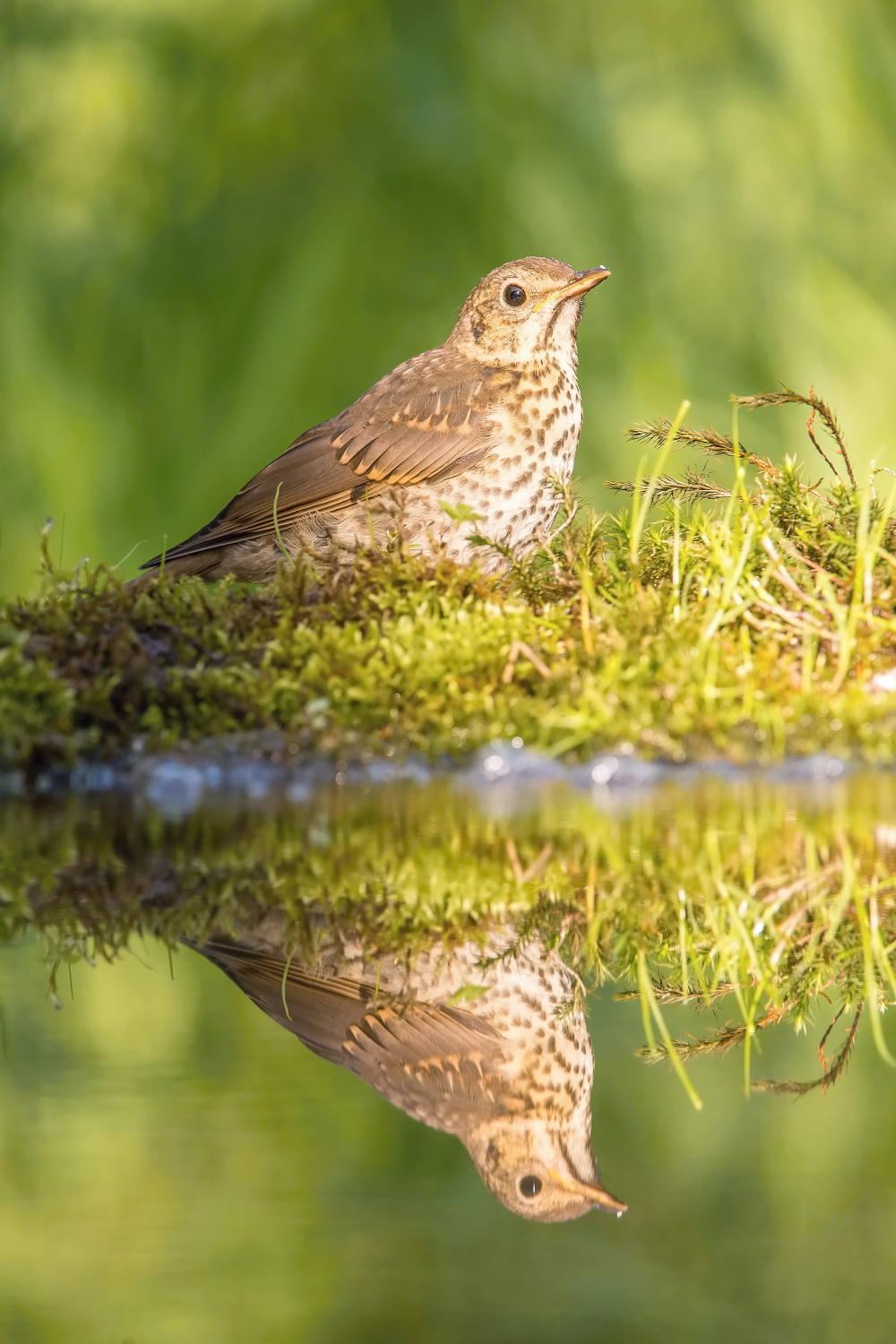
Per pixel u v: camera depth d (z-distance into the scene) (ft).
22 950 15.10
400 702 23.66
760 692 23.71
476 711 23.52
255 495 33.32
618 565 26.99
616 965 15.31
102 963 14.74
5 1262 9.04
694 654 23.95
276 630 25.02
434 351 34.60
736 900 16.99
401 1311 8.89
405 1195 10.29
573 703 23.50
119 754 23.02
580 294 32.81
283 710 23.66
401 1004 13.82
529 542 32.14
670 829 20.06
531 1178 10.84
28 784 22.56
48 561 26.73
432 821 20.57
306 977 14.49
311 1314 8.98
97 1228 9.48
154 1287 8.89
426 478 32.40
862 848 19.07
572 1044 13.42
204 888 17.25
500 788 22.59
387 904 16.71
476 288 33.65
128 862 18.56
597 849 19.06
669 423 31.17
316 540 32.78
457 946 15.40
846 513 27.32
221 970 14.47
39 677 23.02
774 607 25.13
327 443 33.04
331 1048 12.59
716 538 26.22
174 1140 10.57
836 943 15.90
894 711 23.40
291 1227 9.52
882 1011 14.71
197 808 21.47
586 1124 11.73
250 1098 11.37
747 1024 13.80
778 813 20.85
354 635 24.62
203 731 23.44
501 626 24.61
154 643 24.67
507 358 33.19
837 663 24.66
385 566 26.71
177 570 33.78
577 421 33.88
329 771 23.06
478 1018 13.64
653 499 31.04
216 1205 9.82
